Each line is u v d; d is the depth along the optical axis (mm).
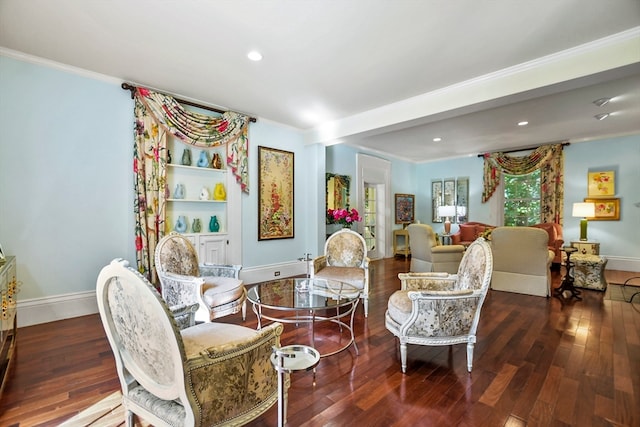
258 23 2381
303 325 3162
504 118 4820
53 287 3125
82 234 3277
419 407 1820
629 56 2492
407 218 8367
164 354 1142
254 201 4797
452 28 2434
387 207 7676
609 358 2418
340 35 2539
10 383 2039
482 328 3090
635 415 1731
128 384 1383
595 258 4645
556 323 3207
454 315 2201
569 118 4812
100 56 2938
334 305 2434
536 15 2268
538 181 7066
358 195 6809
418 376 2180
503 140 6344
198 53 2857
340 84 3525
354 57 2900
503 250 4492
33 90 2996
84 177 3281
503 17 2293
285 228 5199
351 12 2242
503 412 1771
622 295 4270
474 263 2406
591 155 6191
